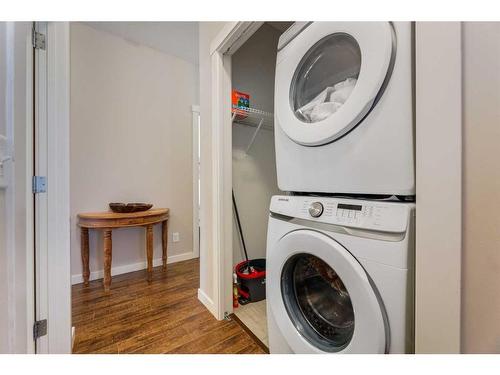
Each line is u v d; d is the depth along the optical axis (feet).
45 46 3.61
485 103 1.55
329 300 2.97
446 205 1.69
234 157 6.45
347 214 2.40
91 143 7.13
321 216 2.64
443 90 1.71
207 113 5.49
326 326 2.95
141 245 8.10
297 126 2.99
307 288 3.25
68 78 3.80
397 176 2.10
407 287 1.95
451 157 1.67
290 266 3.17
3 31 2.98
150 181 8.29
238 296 5.95
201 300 5.72
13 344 3.08
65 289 3.73
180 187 9.02
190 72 9.25
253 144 6.80
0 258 2.89
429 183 1.79
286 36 3.43
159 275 7.55
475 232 1.59
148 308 5.45
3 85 2.95
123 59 7.72
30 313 3.39
